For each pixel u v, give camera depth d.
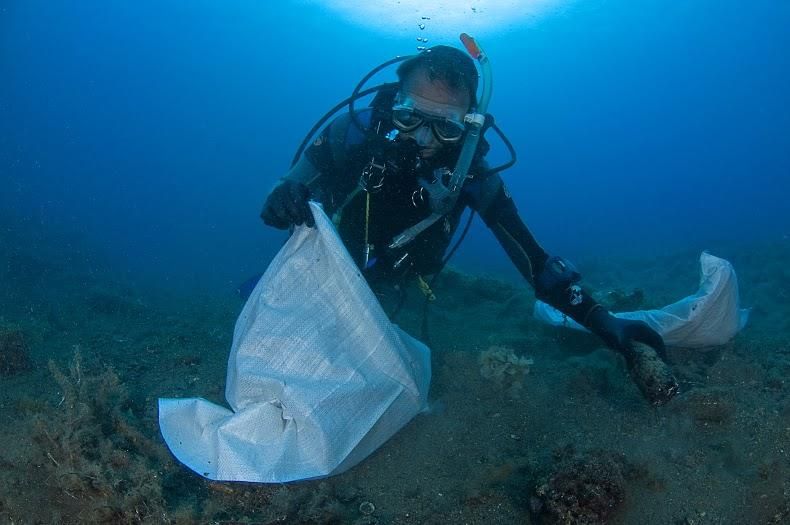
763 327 3.60
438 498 1.63
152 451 1.78
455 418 2.07
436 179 2.29
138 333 3.39
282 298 1.83
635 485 1.61
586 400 2.17
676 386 1.90
